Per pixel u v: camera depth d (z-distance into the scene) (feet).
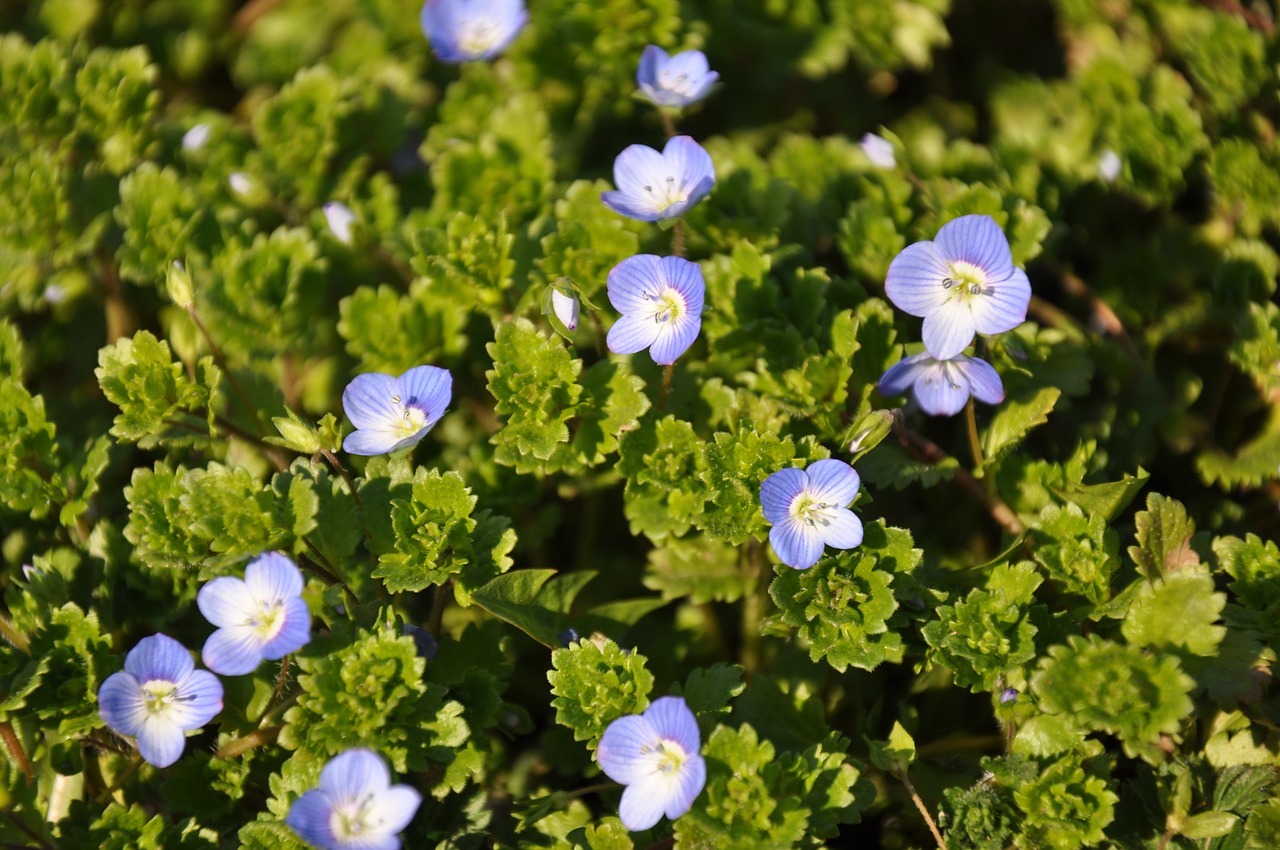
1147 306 0.85
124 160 0.85
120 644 0.76
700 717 0.72
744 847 0.69
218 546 0.72
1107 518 0.76
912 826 0.74
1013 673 0.72
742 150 0.84
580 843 0.72
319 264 0.82
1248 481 0.80
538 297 0.79
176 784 0.73
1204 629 0.72
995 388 0.75
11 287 0.83
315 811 0.68
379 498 0.74
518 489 0.79
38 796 0.74
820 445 0.76
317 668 0.71
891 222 0.81
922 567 0.74
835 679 0.76
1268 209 0.84
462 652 0.74
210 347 0.78
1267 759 0.73
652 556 0.78
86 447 0.78
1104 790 0.70
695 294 0.73
